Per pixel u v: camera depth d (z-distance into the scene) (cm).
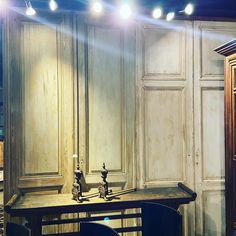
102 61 258
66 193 247
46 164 247
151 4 259
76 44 252
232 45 224
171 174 268
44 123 247
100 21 256
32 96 245
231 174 237
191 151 271
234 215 234
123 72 261
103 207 215
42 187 245
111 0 254
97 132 256
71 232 231
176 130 270
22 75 243
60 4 247
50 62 248
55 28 249
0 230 303
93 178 254
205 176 273
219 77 276
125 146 260
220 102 277
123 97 261
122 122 261
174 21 269
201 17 271
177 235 179
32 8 230
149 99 265
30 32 244
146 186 263
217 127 276
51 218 248
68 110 250
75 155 249
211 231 273
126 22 260
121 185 260
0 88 577
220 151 276
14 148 239
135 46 262
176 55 270
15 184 239
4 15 237
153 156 265
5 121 237
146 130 264
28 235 144
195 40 272
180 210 269
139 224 260
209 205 273
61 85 249
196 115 272
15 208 199
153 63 266
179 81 270
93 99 256
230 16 275
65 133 250
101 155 257
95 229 159
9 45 238
